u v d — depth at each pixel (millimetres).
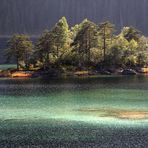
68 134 78312
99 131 80438
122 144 71125
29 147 69562
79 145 70688
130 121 90188
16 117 95938
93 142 72500
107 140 73750
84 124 87250
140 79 194625
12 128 83688
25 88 159250
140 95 134875
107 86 163750
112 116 96562
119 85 167000
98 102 119625
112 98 128125
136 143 71688
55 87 162375
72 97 131625
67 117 95750
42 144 71375
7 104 116750
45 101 122812
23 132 80125
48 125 86562
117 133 78875
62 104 116312
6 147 69500
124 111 103375
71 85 169375
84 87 161125
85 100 124250
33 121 91125
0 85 171750
